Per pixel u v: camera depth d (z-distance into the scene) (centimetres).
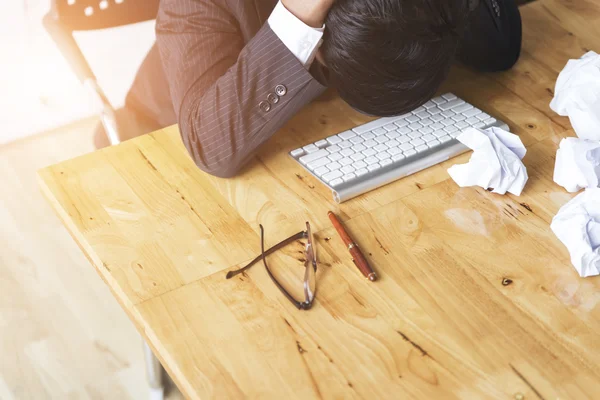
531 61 158
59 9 181
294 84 127
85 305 225
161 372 190
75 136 288
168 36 143
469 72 155
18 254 243
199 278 110
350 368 96
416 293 106
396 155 129
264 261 110
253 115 127
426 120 137
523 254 112
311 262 111
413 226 117
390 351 98
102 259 114
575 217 113
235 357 98
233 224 120
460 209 121
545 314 102
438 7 107
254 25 147
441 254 112
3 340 214
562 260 111
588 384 93
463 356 97
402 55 110
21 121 283
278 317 103
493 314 103
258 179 129
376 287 107
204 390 94
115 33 191
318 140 136
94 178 131
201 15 141
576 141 126
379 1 104
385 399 92
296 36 123
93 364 207
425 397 92
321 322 102
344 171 126
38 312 223
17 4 262
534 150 133
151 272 112
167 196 126
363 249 113
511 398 91
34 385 202
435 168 130
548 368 95
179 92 138
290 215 121
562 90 141
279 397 93
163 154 136
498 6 148
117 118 204
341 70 115
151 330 102
